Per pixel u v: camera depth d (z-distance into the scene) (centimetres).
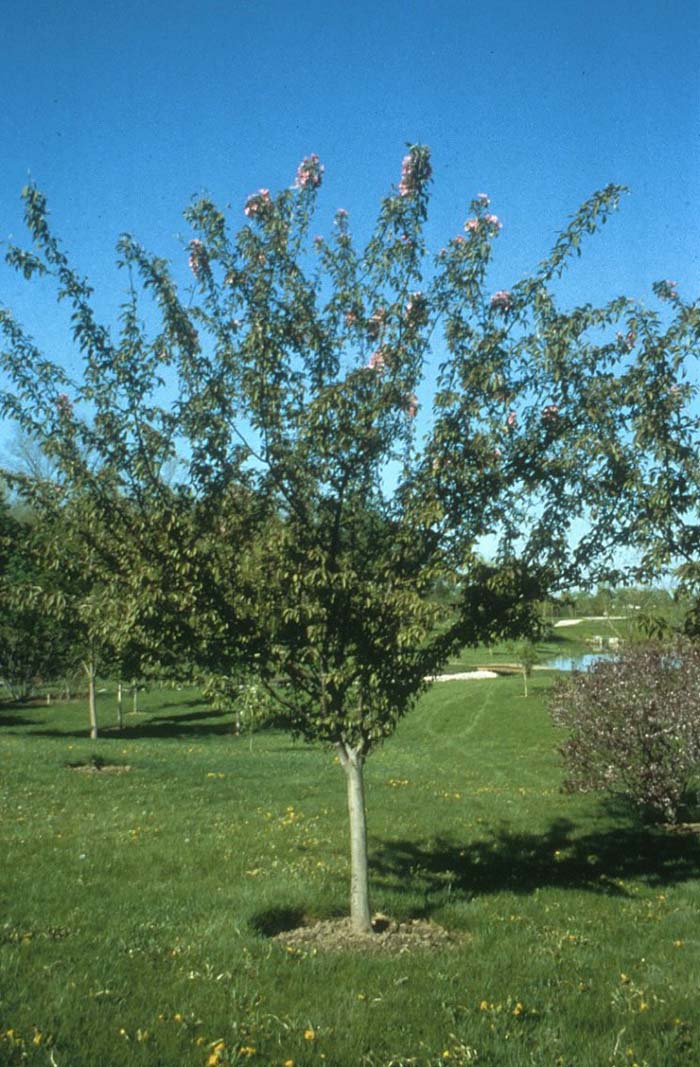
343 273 788
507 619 759
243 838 1080
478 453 731
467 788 1566
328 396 697
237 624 729
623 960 706
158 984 595
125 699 4288
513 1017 556
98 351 753
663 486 716
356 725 739
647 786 1297
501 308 778
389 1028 536
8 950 652
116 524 741
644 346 748
